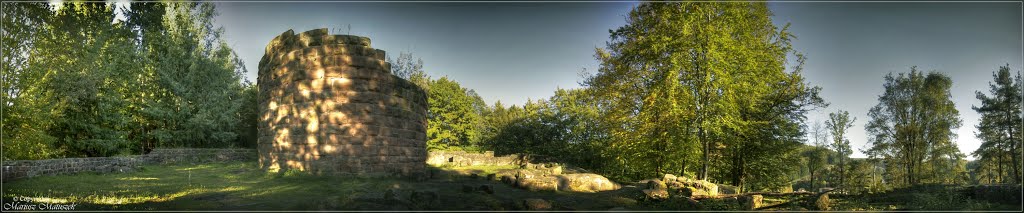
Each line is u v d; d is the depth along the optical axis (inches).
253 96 1465.3
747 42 790.5
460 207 400.8
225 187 517.7
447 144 1798.7
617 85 870.4
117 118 1065.5
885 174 1601.9
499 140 1700.3
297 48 671.1
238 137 1423.5
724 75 729.6
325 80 644.1
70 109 981.2
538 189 576.7
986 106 1439.5
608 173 1232.2
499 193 537.6
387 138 669.9
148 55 1163.3
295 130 651.5
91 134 1049.5
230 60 1414.9
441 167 955.3
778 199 568.4
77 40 940.0
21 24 800.9
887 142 1504.7
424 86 1712.6
